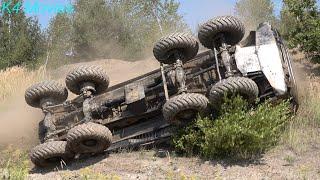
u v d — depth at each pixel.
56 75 16.70
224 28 9.23
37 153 8.56
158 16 25.64
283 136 9.07
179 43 9.03
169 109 8.31
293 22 18.09
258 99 8.62
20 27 23.45
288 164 8.21
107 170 8.23
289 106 9.34
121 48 25.16
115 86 9.99
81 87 9.41
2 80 14.59
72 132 8.34
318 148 8.84
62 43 24.36
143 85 9.63
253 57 9.29
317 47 13.58
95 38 25.03
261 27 9.80
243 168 8.07
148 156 8.82
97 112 9.36
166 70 9.50
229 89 8.29
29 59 22.91
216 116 8.65
